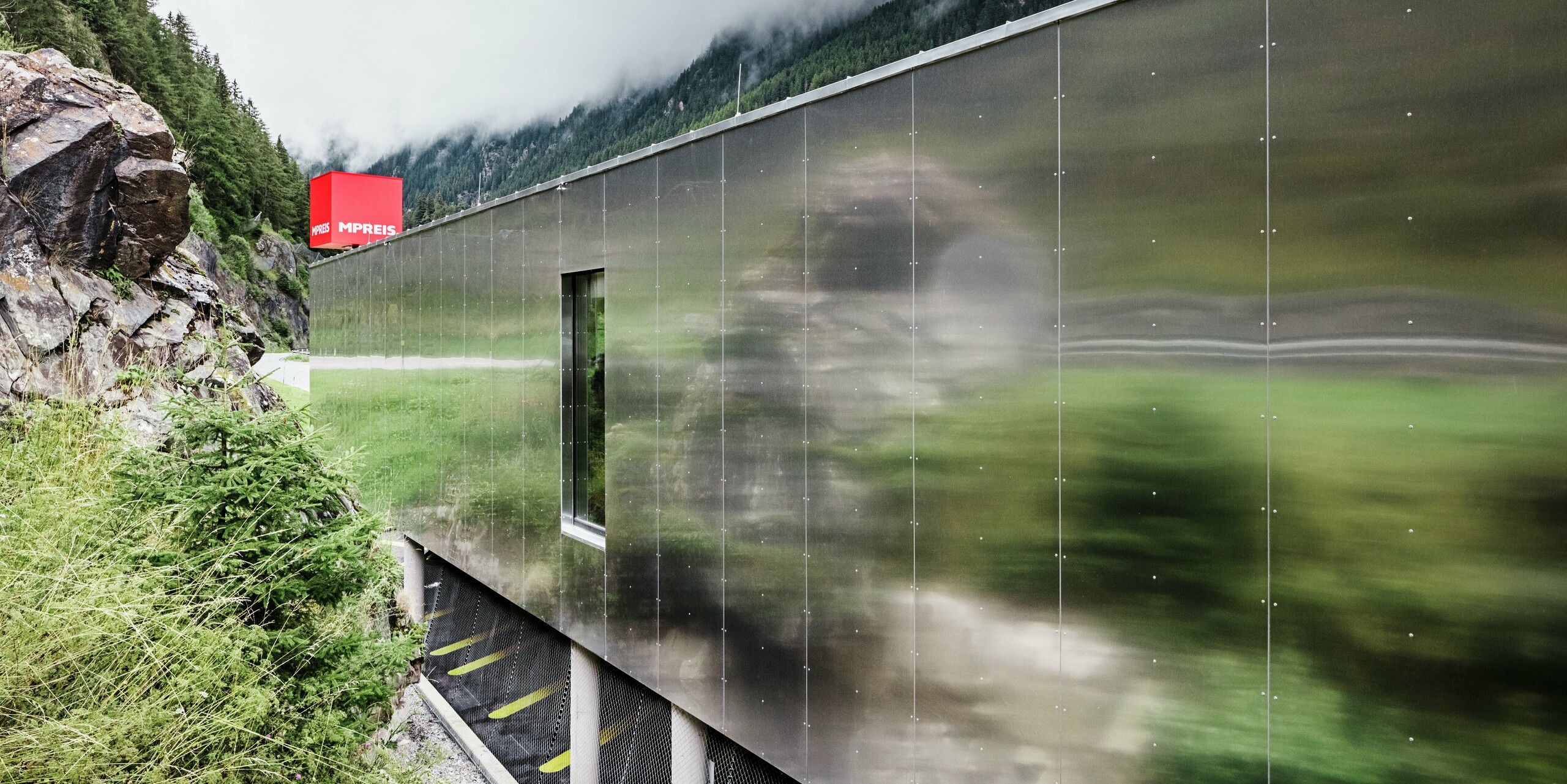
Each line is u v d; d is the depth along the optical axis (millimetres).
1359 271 2127
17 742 2580
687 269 4879
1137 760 2598
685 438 4910
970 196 3150
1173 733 2508
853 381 3697
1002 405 3020
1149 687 2568
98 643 2934
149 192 7898
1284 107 2264
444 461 8438
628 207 5457
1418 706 2041
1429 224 2018
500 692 7418
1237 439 2361
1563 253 1838
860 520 3664
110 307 7199
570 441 6359
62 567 2947
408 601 8789
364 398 10898
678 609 4988
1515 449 1899
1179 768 2492
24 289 6406
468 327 7895
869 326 3609
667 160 5055
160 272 8391
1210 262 2420
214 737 3047
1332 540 2174
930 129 3316
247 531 3754
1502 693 1919
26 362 5605
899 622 3461
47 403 4883
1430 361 2016
